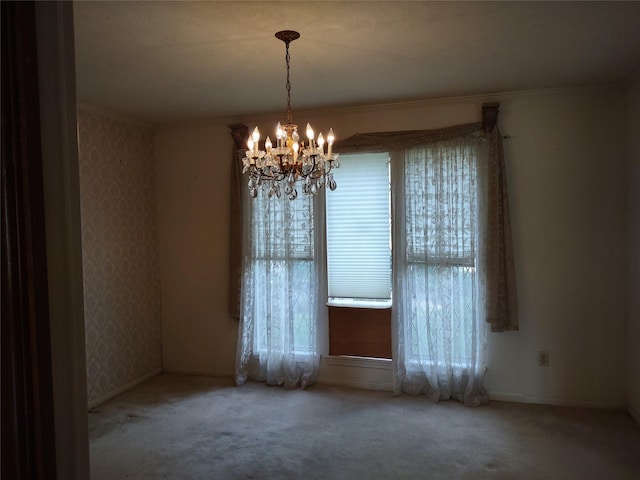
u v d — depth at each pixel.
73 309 0.73
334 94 3.59
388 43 2.58
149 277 4.54
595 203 3.57
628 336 3.50
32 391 0.66
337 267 4.18
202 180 4.52
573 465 2.79
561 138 3.61
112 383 4.05
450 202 3.78
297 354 4.22
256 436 3.24
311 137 2.42
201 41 2.50
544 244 3.68
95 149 3.88
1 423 0.61
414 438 3.17
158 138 4.62
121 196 4.18
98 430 3.37
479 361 3.77
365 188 4.07
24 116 0.65
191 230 4.57
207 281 4.55
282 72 3.04
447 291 3.80
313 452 3.00
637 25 2.38
